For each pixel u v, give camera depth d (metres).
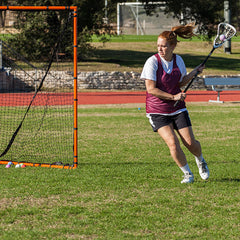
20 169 20.62
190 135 16.94
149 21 154.62
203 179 18.17
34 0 86.69
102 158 23.08
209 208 14.81
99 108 47.94
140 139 28.94
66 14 68.75
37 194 16.36
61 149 25.53
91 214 14.23
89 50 93.00
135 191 16.83
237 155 23.62
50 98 57.22
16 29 88.44
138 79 75.44
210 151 24.73
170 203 15.33
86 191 16.81
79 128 33.59
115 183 17.91
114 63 91.25
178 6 102.50
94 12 95.12
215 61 101.00
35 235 12.52
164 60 16.55
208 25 103.62
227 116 40.66
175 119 17.05
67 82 72.00
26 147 26.09
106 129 33.16
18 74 70.62
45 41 79.00
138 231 12.84
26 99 55.62
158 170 20.16
